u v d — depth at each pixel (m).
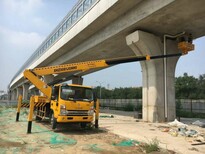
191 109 39.41
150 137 11.26
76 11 24.75
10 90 114.62
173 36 20.14
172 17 16.22
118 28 19.31
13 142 9.17
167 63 20.25
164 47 19.81
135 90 96.56
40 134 11.35
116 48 25.06
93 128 13.75
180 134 12.18
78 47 27.98
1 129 12.91
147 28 18.59
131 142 9.74
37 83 13.38
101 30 22.27
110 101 61.97
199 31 19.34
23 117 20.23
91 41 24.41
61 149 8.20
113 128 14.21
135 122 18.53
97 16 19.19
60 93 12.07
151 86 19.67
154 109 19.12
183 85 76.12
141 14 16.44
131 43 19.09
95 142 9.71
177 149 8.63
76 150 8.14
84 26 21.94
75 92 12.45
